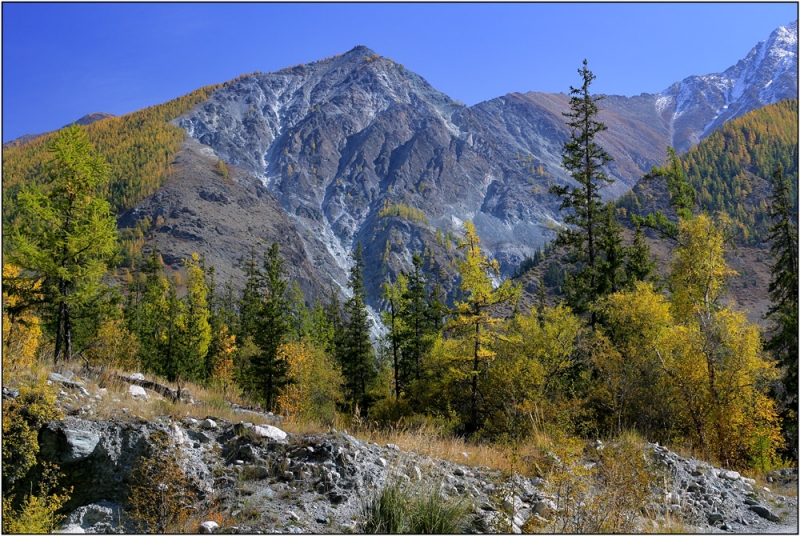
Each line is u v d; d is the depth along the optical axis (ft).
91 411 28.94
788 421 73.51
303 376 104.68
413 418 75.61
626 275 102.12
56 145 60.29
